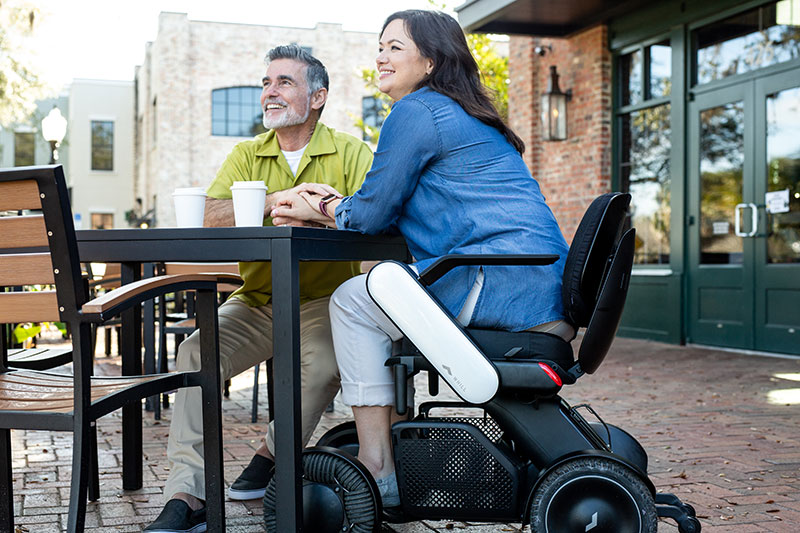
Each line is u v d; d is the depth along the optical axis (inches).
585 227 80.2
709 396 189.9
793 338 253.4
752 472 120.7
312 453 81.4
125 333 105.7
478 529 95.0
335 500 80.0
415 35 88.0
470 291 81.0
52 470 122.3
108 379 79.1
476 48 463.5
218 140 897.5
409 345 81.4
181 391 92.9
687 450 134.8
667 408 174.9
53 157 364.2
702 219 288.7
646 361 253.3
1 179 66.1
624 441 89.6
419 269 82.2
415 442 81.8
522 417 79.7
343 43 925.8
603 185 327.9
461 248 81.8
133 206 1141.1
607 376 223.0
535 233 81.7
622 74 326.0
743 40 272.1
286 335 75.0
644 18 307.9
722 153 280.1
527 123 365.4
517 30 333.1
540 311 81.1
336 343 86.8
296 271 75.7
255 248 76.0
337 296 86.9
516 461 81.2
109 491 109.8
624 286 78.7
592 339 78.5
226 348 103.7
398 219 88.8
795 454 132.0
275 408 75.8
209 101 894.4
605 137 327.6
